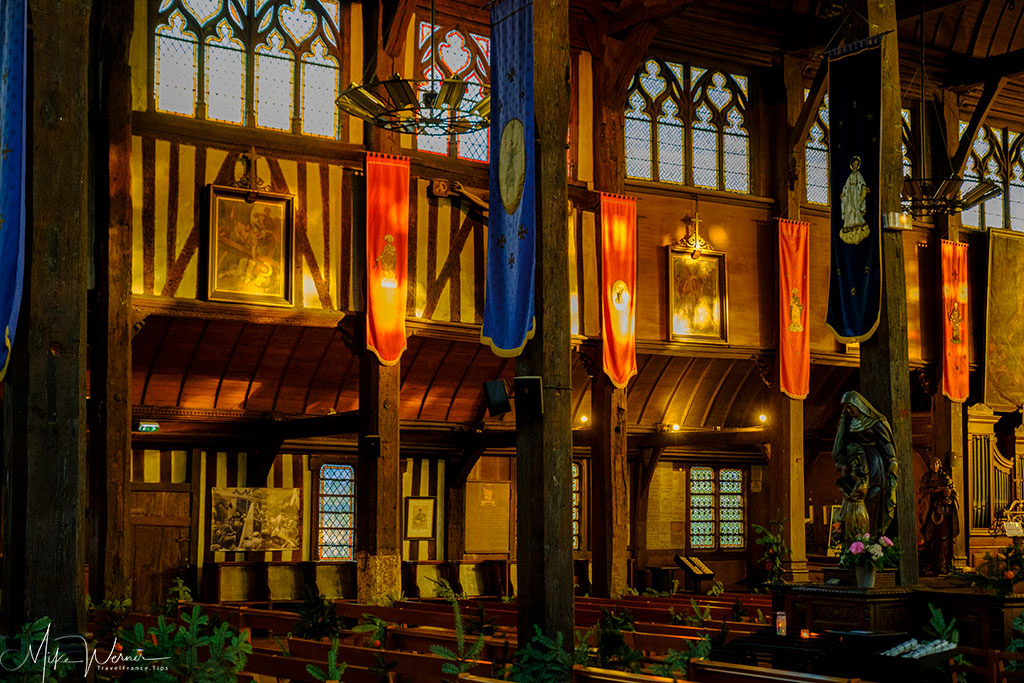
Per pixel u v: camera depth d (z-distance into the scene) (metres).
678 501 27.19
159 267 17.81
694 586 25.98
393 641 12.65
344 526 22.97
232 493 21.62
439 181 20.38
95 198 17.34
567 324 11.38
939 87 26.84
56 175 9.20
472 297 20.70
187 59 18.39
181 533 21.08
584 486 25.64
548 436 11.09
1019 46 27.73
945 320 25.95
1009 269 27.62
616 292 21.23
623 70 21.70
